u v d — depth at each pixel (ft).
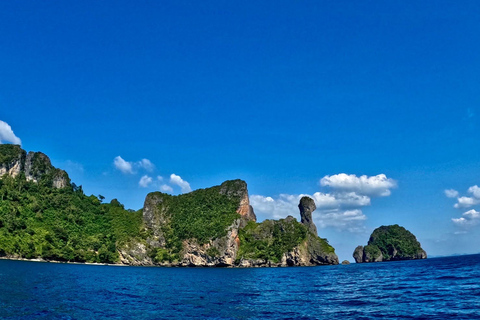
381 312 107.65
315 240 632.79
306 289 186.29
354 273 326.65
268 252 578.66
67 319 97.86
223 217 593.42
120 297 145.69
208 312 113.70
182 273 363.35
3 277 202.69
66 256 479.00
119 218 631.56
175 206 648.38
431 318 96.02
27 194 545.85
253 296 157.48
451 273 254.27
